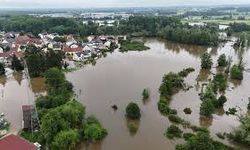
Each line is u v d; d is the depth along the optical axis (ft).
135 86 398.21
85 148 241.55
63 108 263.49
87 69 485.56
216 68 508.94
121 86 397.60
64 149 228.84
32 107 283.79
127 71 474.08
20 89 387.55
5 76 447.01
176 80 396.78
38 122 261.44
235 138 256.11
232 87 410.31
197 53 645.10
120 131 271.28
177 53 638.94
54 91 336.70
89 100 343.26
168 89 368.27
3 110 308.60
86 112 307.99
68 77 434.71
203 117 306.14
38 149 216.13
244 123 270.87
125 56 592.60
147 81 420.77
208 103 310.45
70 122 255.91
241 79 444.96
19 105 324.80
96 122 271.90
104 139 256.11
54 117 243.60
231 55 629.10
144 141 255.29
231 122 297.53
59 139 228.84
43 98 313.32
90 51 602.03
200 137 227.20
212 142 241.55
